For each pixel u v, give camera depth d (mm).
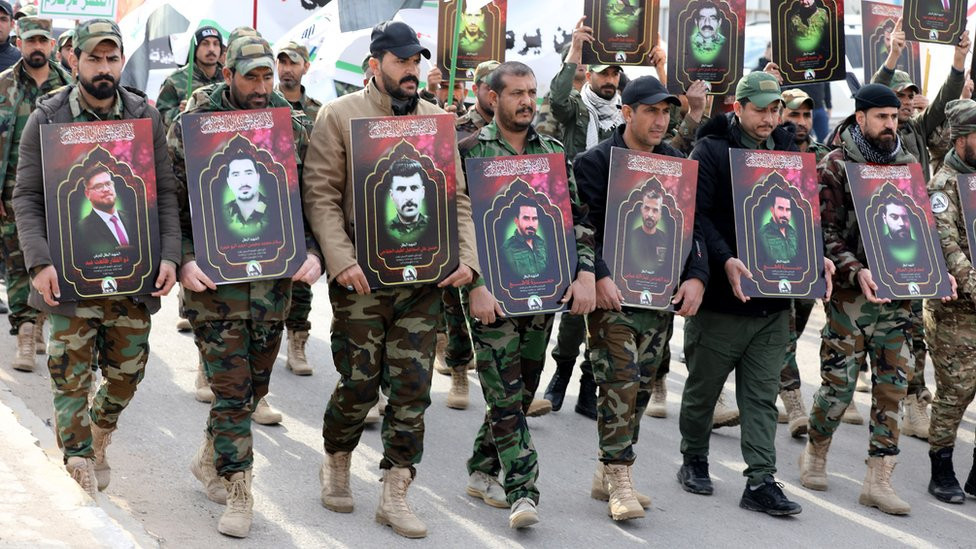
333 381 7441
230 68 4684
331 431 4996
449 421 6789
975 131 6066
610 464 5293
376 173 4727
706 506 5688
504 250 5090
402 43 4727
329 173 4770
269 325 4727
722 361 5672
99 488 4984
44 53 6723
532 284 5098
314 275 4656
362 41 9648
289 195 4660
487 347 5062
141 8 9242
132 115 4625
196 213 4562
